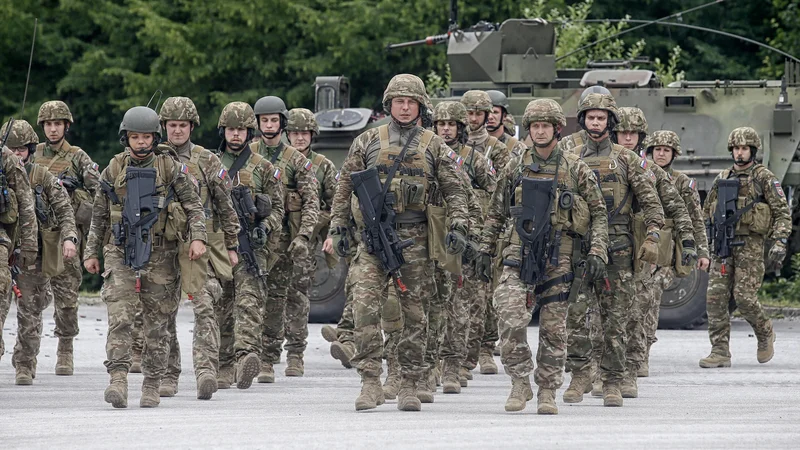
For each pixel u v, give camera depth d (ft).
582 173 80.43
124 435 68.64
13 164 88.84
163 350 83.71
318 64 263.29
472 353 104.32
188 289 82.64
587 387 93.45
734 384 102.06
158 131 82.43
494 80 176.24
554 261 79.20
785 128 159.94
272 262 99.66
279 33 268.62
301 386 99.30
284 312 104.27
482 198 98.43
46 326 153.58
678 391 95.96
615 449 63.26
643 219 88.02
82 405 84.69
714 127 162.40
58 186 96.58
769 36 284.20
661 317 153.99
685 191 106.01
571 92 172.86
